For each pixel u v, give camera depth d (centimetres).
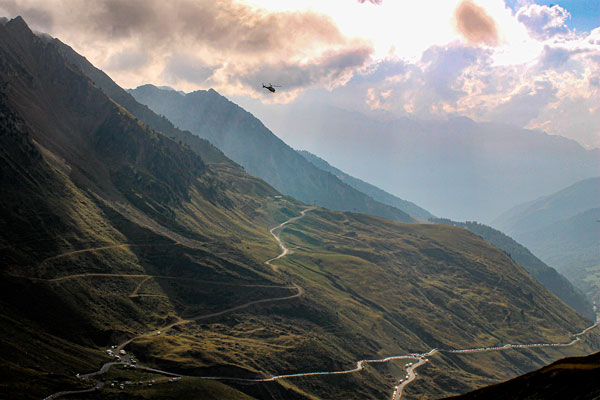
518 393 14825
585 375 13962
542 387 14412
